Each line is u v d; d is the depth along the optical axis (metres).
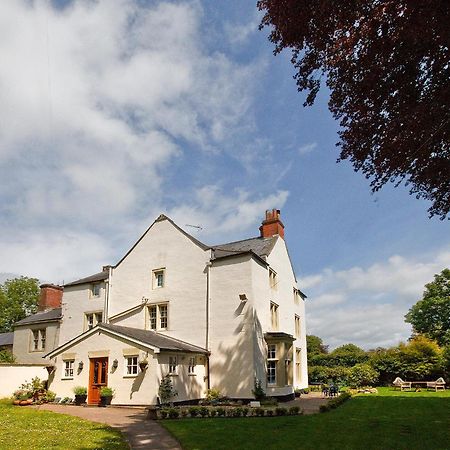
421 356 31.19
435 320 48.25
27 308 53.03
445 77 6.71
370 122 7.54
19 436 10.69
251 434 11.11
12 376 22.53
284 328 25.89
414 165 7.73
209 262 22.81
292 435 10.90
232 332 21.17
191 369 20.61
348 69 7.10
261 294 22.39
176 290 23.47
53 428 12.07
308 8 6.66
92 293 27.23
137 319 24.36
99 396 19.73
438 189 8.29
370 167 8.09
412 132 7.08
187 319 22.64
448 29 5.75
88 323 26.73
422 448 9.18
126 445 9.68
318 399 22.25
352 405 17.59
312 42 7.21
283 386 21.19
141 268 25.20
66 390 20.98
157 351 18.38
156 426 12.74
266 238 27.06
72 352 21.41
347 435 10.77
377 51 6.59
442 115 6.67
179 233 24.34
